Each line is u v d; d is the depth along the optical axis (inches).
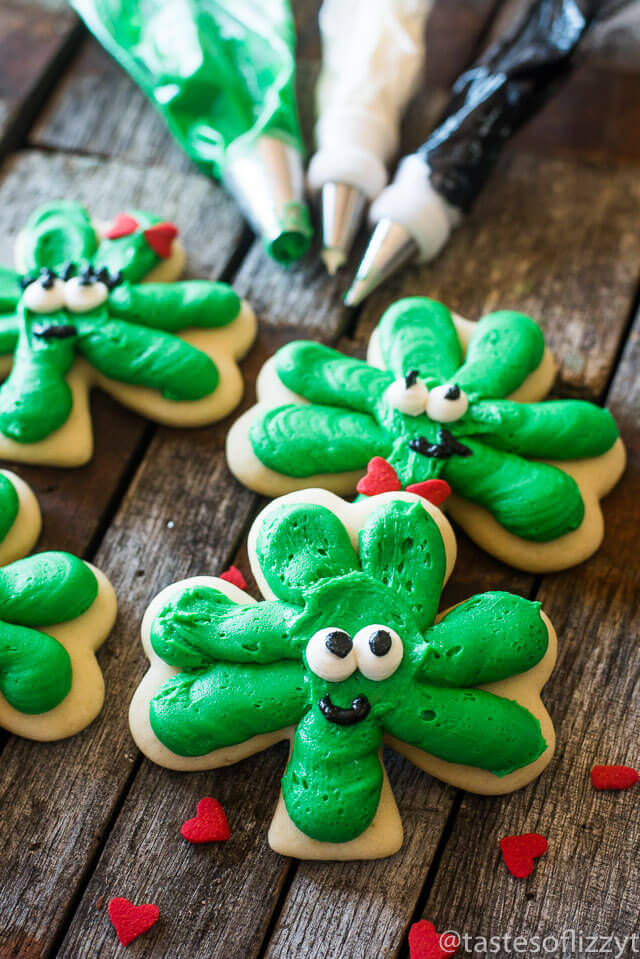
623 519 15.5
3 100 18.2
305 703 13.8
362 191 16.8
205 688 14.0
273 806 14.2
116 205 17.6
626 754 14.4
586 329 16.6
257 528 14.6
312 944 13.7
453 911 13.8
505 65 17.2
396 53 17.5
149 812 14.2
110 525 15.6
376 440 15.0
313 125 18.2
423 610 14.0
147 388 15.9
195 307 15.9
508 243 17.2
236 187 16.9
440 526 14.5
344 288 16.9
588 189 17.5
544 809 14.2
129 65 17.5
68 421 15.7
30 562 14.6
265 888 13.9
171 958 13.7
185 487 15.7
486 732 13.7
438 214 16.5
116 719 14.6
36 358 15.5
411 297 16.8
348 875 13.9
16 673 14.1
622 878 13.9
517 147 17.9
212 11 17.7
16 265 16.8
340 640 13.5
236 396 16.0
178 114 17.4
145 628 14.5
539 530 14.8
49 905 13.9
